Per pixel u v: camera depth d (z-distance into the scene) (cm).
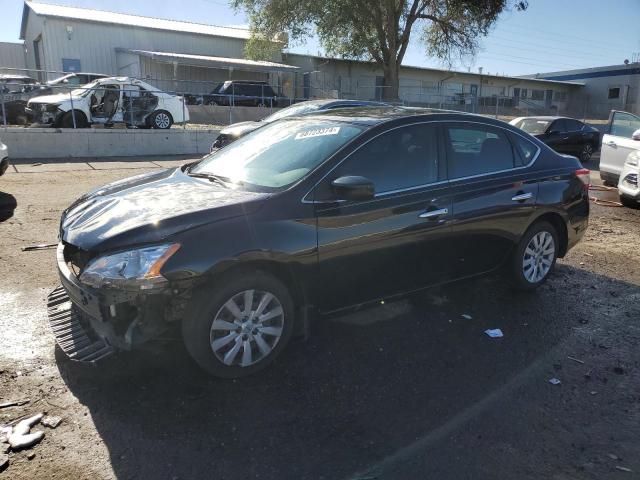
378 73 3781
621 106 4603
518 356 386
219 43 3344
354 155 376
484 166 452
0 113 1672
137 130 1652
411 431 296
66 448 272
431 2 2995
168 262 302
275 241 332
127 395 318
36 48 3288
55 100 1573
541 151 504
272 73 3294
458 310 463
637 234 772
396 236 386
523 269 489
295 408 313
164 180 408
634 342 414
